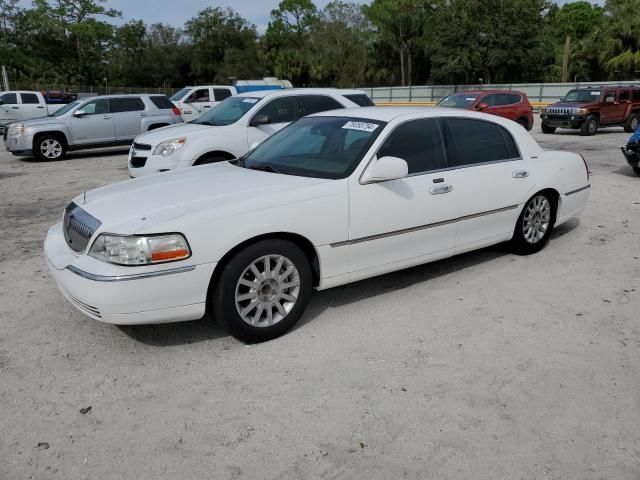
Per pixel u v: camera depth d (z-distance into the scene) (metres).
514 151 5.46
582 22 65.19
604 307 4.51
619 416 3.07
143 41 85.19
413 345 3.89
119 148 17.70
